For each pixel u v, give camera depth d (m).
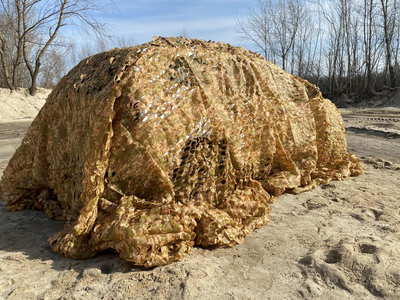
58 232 3.16
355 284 2.46
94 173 2.88
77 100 3.37
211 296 2.34
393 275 2.51
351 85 31.11
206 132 3.37
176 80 3.26
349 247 2.85
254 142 4.06
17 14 24.28
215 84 3.68
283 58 33.94
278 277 2.58
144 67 3.12
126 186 3.07
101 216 2.97
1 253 3.02
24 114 22.25
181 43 3.66
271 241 3.17
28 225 3.68
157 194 3.12
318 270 2.63
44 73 36.38
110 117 2.88
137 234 2.71
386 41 27.38
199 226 3.13
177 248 2.87
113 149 2.99
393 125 12.67
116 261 2.82
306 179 4.73
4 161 7.29
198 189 3.38
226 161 3.55
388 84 32.72
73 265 2.79
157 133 3.07
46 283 2.52
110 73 3.16
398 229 3.28
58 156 3.69
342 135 5.72
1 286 2.46
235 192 3.73
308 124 4.88
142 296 2.34
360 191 4.59
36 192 4.20
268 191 4.30
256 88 4.09
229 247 3.07
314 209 4.00
